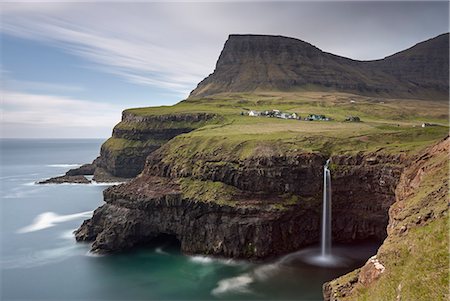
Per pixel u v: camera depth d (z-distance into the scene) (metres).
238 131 131.75
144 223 96.44
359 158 93.31
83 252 93.38
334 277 76.12
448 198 45.53
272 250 86.38
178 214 94.00
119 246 93.00
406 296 37.22
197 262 86.25
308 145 103.44
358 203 92.56
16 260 88.81
